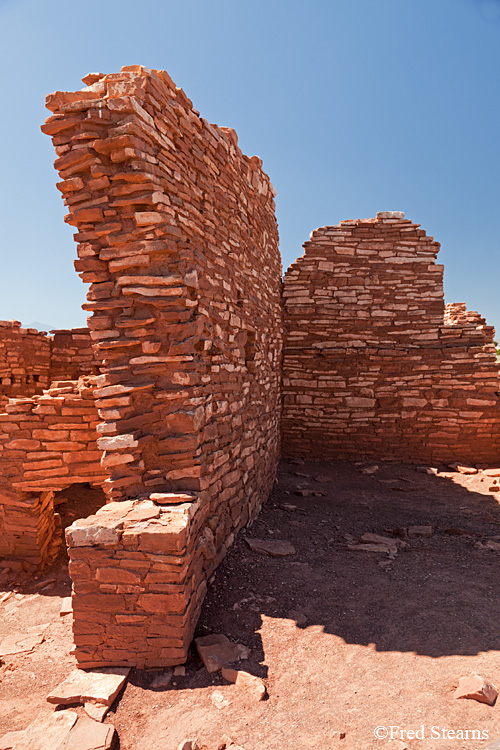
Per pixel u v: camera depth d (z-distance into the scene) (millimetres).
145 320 4535
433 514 8125
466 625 3982
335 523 7605
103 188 4512
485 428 11594
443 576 5133
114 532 3691
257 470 8008
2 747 3016
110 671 3686
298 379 12281
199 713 3223
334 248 12156
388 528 7332
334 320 12164
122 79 4359
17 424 6520
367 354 12055
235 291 6742
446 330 11875
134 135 4266
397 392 11961
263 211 8898
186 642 3805
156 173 4484
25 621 5305
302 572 5395
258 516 7809
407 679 3357
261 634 4113
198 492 4562
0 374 12031
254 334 7926
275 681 3504
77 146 4430
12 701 3719
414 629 4004
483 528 7305
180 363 4586
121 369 4625
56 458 6539
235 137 6891
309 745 2846
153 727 3156
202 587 4562
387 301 12094
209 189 5789
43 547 6973
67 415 6504
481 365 11625
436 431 11797
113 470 4574
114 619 3732
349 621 4258
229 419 6117
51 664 4273
